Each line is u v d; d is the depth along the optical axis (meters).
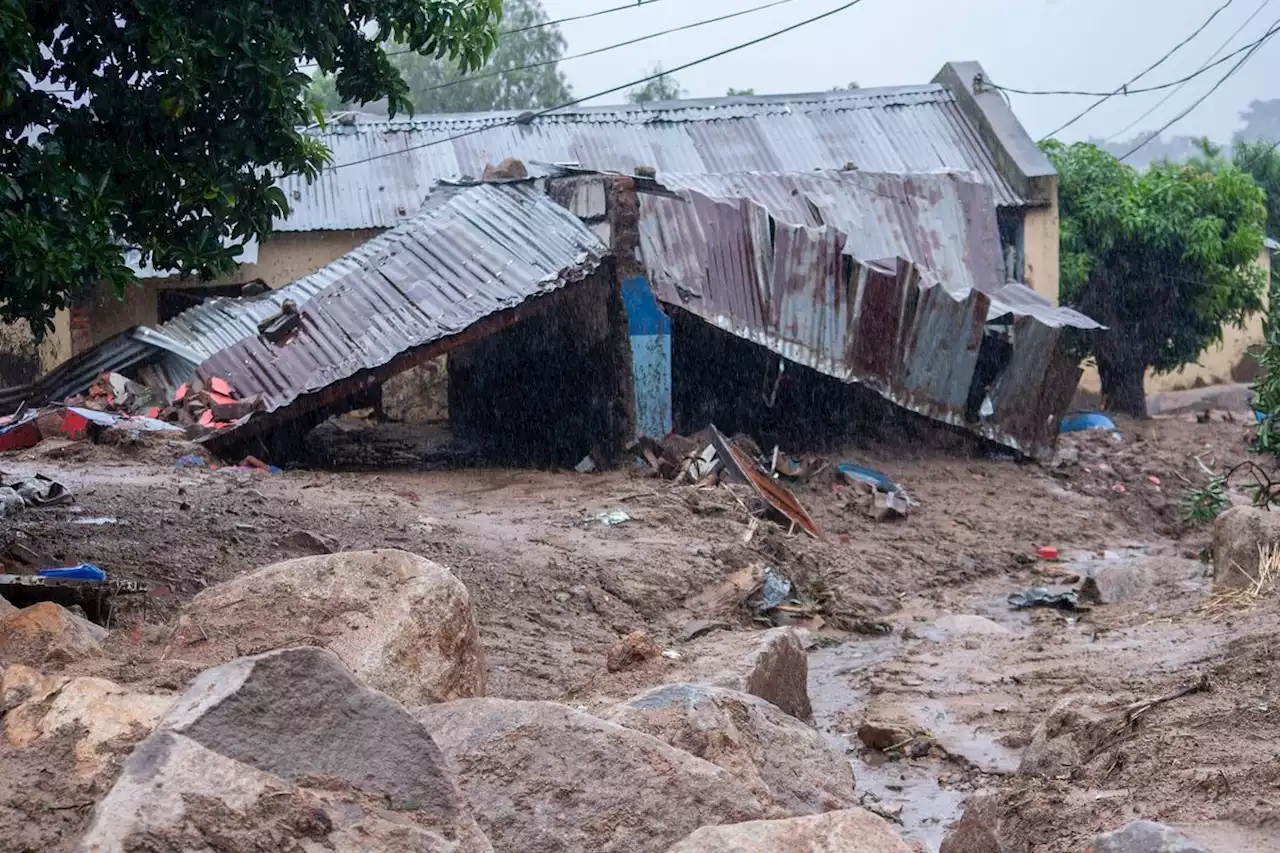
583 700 7.53
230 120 9.63
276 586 6.38
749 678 7.93
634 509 16.25
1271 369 14.38
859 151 28.45
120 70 9.26
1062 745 7.38
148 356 20.88
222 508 13.12
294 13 9.73
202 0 9.15
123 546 10.91
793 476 19.91
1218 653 9.20
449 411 23.73
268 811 3.32
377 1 10.55
